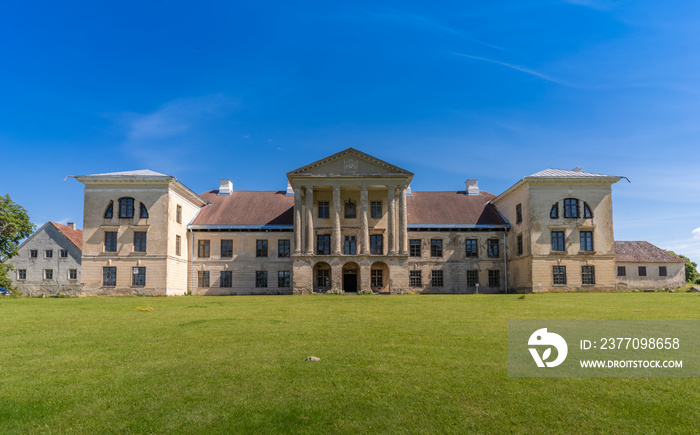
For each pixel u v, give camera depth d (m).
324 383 10.97
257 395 10.21
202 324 20.39
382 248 55.59
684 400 10.00
